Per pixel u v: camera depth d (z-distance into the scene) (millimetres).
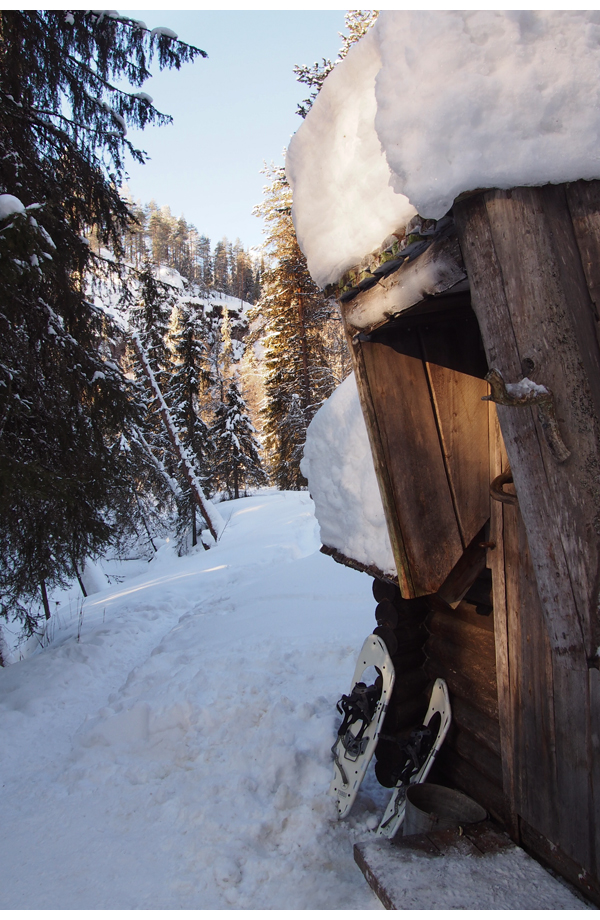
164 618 7578
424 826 1888
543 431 1292
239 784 2863
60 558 6160
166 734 3547
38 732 4238
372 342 2195
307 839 2404
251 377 32531
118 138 6918
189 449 19609
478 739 2133
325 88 1863
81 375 6238
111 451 6617
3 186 5703
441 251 1593
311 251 2178
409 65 1317
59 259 5281
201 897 2146
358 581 6305
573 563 1301
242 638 5098
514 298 1309
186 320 20953
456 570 2232
